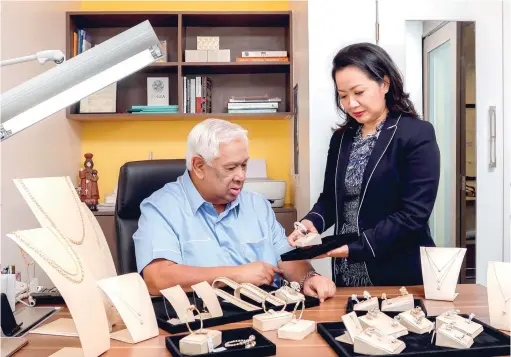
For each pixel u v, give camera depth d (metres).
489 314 1.06
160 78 3.30
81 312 0.90
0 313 1.01
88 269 0.98
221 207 1.65
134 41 0.90
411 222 1.56
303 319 1.11
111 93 3.22
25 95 0.86
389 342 0.88
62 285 0.89
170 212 1.57
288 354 0.90
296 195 3.09
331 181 1.90
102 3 3.45
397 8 2.54
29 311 1.18
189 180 1.61
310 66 2.57
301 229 1.58
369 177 1.70
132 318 0.99
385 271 1.73
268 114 3.20
